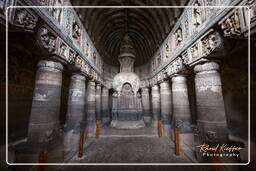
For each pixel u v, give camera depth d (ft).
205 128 18.49
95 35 42.22
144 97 62.44
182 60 26.40
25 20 12.36
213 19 16.62
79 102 27.99
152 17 40.88
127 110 48.70
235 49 21.13
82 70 29.25
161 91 41.16
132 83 50.19
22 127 27.32
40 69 17.40
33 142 15.40
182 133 27.04
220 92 18.43
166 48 36.76
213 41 17.13
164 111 39.04
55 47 18.11
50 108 17.15
